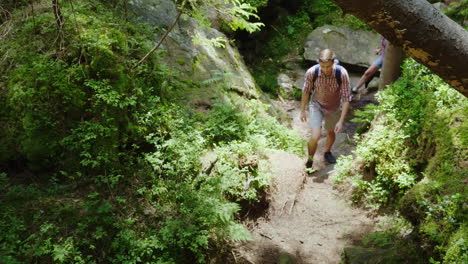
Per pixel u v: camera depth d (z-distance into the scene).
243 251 4.05
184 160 4.38
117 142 4.25
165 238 3.64
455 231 2.84
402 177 4.45
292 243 4.29
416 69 5.69
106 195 4.01
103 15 5.19
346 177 5.33
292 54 9.66
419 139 4.54
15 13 4.77
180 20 6.80
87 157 4.11
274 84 8.93
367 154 4.99
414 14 1.29
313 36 9.55
